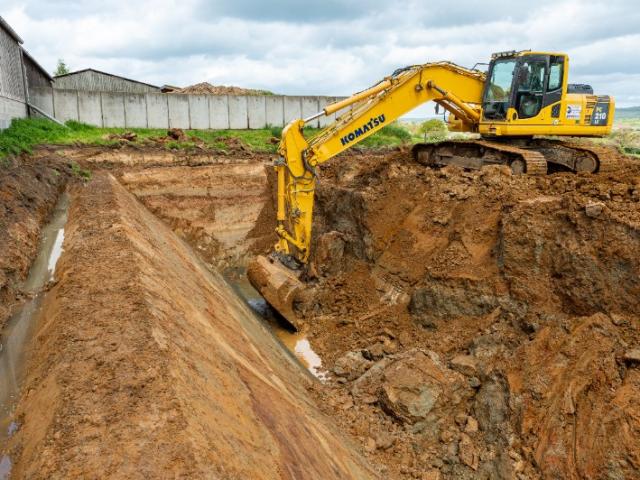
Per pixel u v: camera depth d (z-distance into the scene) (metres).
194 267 15.01
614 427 9.30
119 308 7.45
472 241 14.80
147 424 5.04
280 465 5.97
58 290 8.76
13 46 24.20
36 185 16.45
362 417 11.50
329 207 21.55
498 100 17.22
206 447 4.91
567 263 12.34
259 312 18.08
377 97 16.84
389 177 19.00
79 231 11.73
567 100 16.75
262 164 25.56
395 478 9.85
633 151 31.77
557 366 10.81
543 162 15.82
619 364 10.24
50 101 28.91
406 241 16.75
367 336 15.34
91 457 4.62
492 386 11.62
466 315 14.03
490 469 10.17
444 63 17.44
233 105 33.44
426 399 11.35
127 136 25.95
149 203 22.75
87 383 5.67
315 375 13.93
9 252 10.89
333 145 16.53
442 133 42.06
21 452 5.32
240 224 24.20
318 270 18.66
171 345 6.75
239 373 8.03
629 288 11.28
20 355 7.79
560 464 9.46
